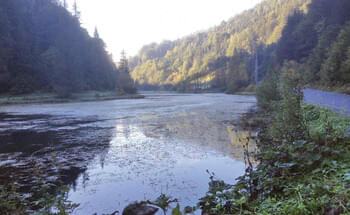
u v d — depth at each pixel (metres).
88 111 23.94
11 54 52.50
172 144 8.48
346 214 1.69
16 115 20.92
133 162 6.45
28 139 10.07
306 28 40.56
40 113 22.66
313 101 9.38
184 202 3.92
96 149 8.11
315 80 22.94
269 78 17.69
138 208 3.62
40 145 8.89
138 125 13.53
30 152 7.83
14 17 59.56
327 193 2.14
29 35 62.94
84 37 81.88
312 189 2.28
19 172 5.80
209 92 87.75
